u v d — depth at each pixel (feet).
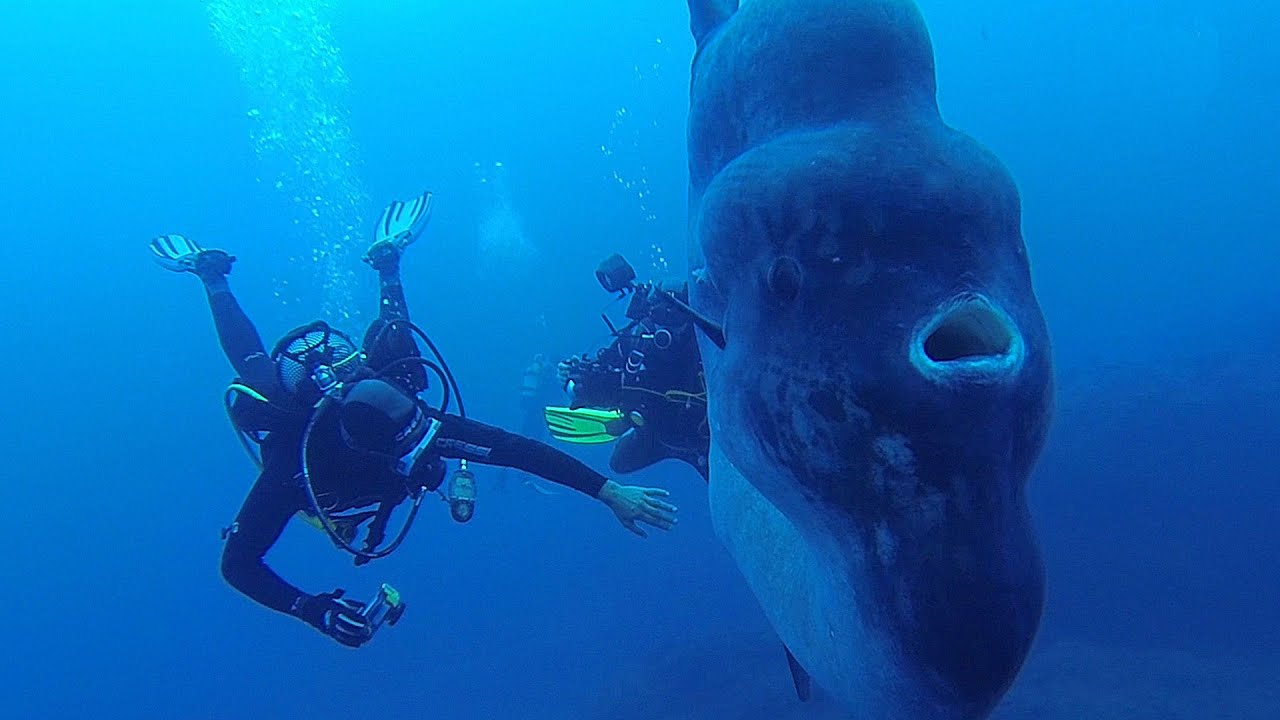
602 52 219.41
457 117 219.41
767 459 4.39
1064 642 34.65
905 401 3.67
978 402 3.61
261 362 11.02
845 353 3.87
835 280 4.00
